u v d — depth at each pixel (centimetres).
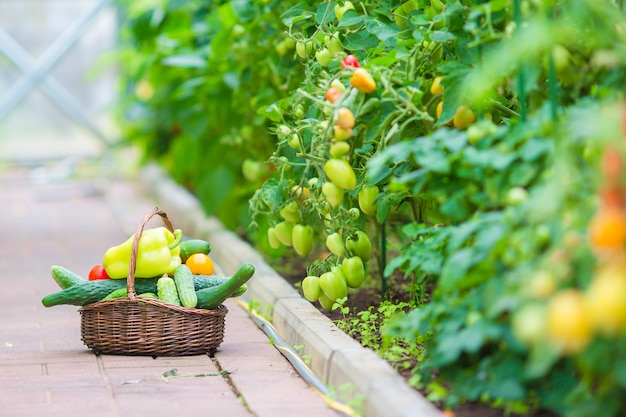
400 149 367
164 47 841
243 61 693
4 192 1195
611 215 273
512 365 339
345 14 485
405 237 596
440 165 354
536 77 375
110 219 995
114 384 422
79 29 1304
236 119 771
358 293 573
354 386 382
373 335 468
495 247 334
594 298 267
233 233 779
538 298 296
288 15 567
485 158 347
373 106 443
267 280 594
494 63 331
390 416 340
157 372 441
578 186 318
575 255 295
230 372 441
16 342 508
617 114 293
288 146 546
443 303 362
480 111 401
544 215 310
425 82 454
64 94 1326
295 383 423
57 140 1352
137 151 1223
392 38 480
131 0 988
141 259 475
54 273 488
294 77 632
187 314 468
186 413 382
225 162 790
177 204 959
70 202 1117
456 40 423
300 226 514
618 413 311
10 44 1295
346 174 446
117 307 468
